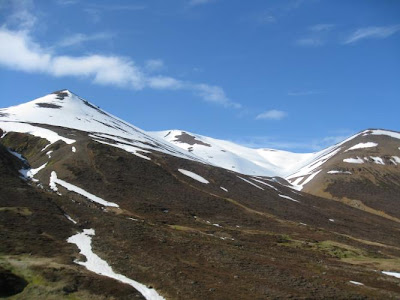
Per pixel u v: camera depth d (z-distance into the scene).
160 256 54.91
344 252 78.31
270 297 42.66
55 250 51.50
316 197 173.88
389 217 178.25
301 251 74.69
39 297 36.97
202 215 97.44
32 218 63.56
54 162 112.50
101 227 67.44
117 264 49.12
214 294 41.91
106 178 105.19
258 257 62.56
